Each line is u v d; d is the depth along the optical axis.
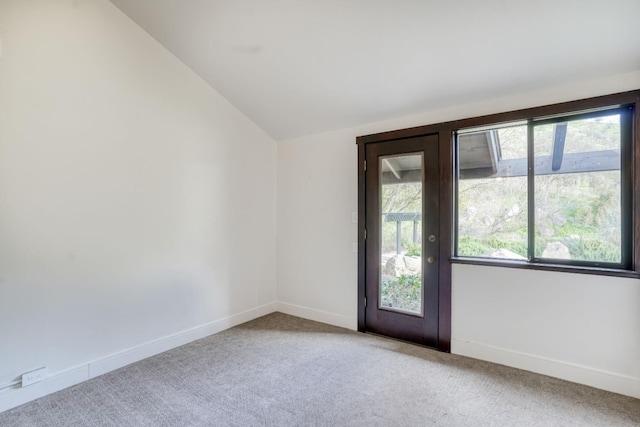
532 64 2.33
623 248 2.30
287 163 4.07
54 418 2.01
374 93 2.99
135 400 2.19
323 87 3.06
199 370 2.60
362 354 2.89
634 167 2.23
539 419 1.98
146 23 2.71
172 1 2.44
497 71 2.46
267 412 2.06
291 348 3.02
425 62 2.53
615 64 2.19
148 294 2.85
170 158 3.02
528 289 2.57
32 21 2.20
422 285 3.10
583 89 2.36
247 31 2.59
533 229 2.62
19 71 2.15
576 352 2.39
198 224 3.26
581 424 1.93
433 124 3.01
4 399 2.09
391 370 2.59
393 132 3.24
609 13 1.89
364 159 3.46
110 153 2.61
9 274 2.12
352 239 3.54
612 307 2.27
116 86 2.63
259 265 3.94
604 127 2.38
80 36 2.43
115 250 2.64
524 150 2.68
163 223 2.97
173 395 2.25
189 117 3.18
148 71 2.85
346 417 2.01
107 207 2.59
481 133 2.89
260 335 3.34
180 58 3.05
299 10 2.31
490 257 2.83
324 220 3.75
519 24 2.07
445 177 2.95
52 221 2.30
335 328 3.56
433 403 2.15
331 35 2.46
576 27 2.00
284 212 4.11
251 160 3.83
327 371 2.58
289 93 3.25
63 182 2.35
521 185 2.70
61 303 2.35
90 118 2.49
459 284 2.88
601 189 2.39
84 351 2.46
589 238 2.43
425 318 3.07
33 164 2.21
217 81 3.28
